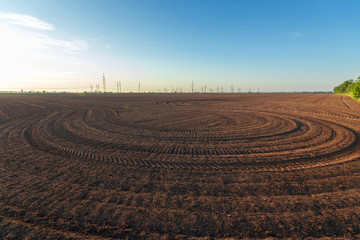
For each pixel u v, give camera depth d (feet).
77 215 12.00
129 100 133.18
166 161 21.33
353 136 32.22
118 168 19.29
